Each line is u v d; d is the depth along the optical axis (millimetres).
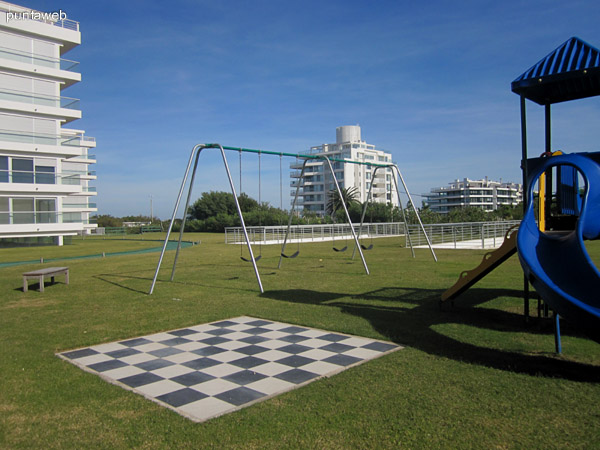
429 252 19625
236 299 8906
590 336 3893
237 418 3492
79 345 5699
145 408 3736
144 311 7840
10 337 6125
